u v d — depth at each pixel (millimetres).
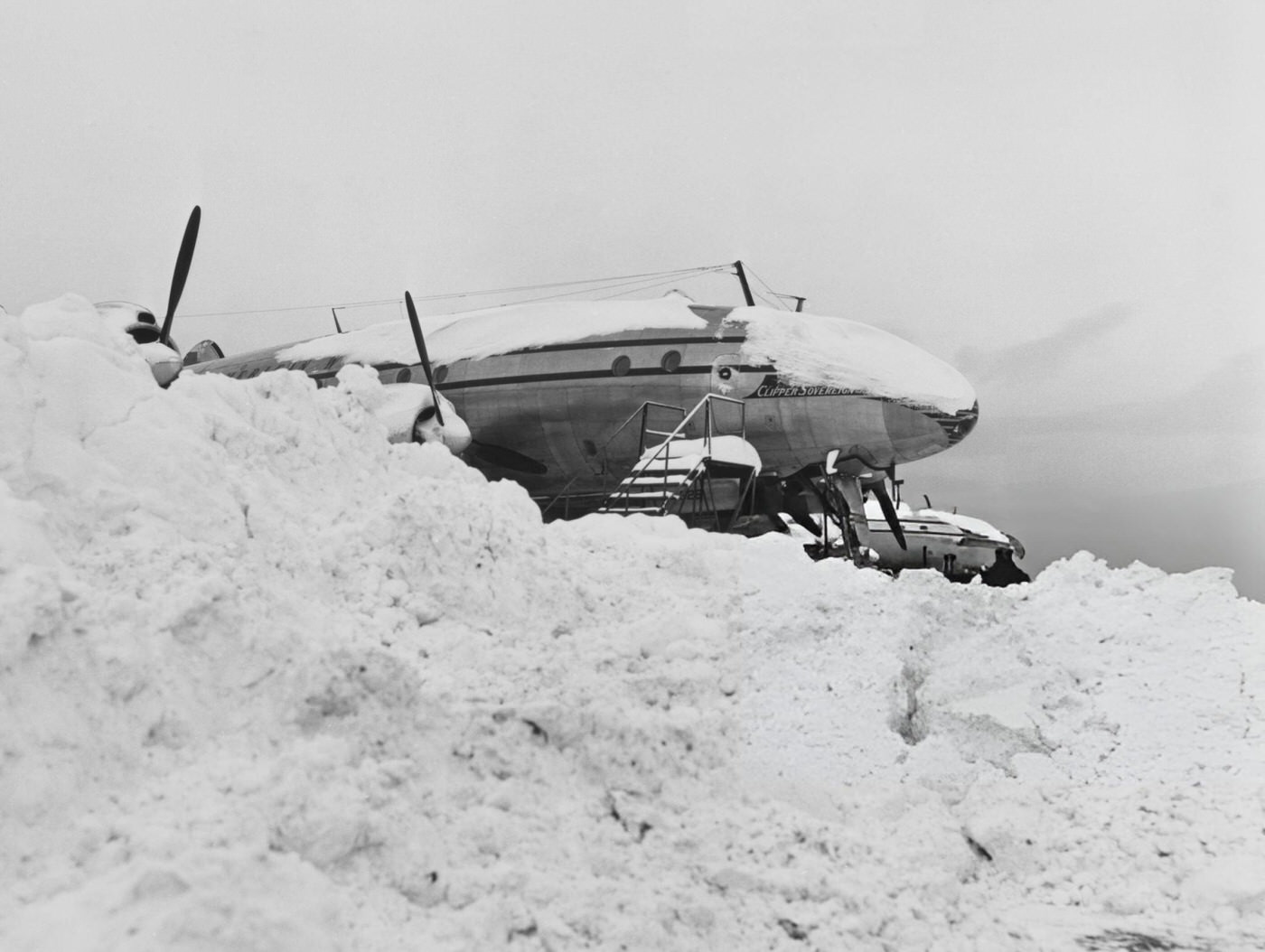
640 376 19969
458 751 5254
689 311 20719
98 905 3408
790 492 20797
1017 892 5996
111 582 4965
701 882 5109
